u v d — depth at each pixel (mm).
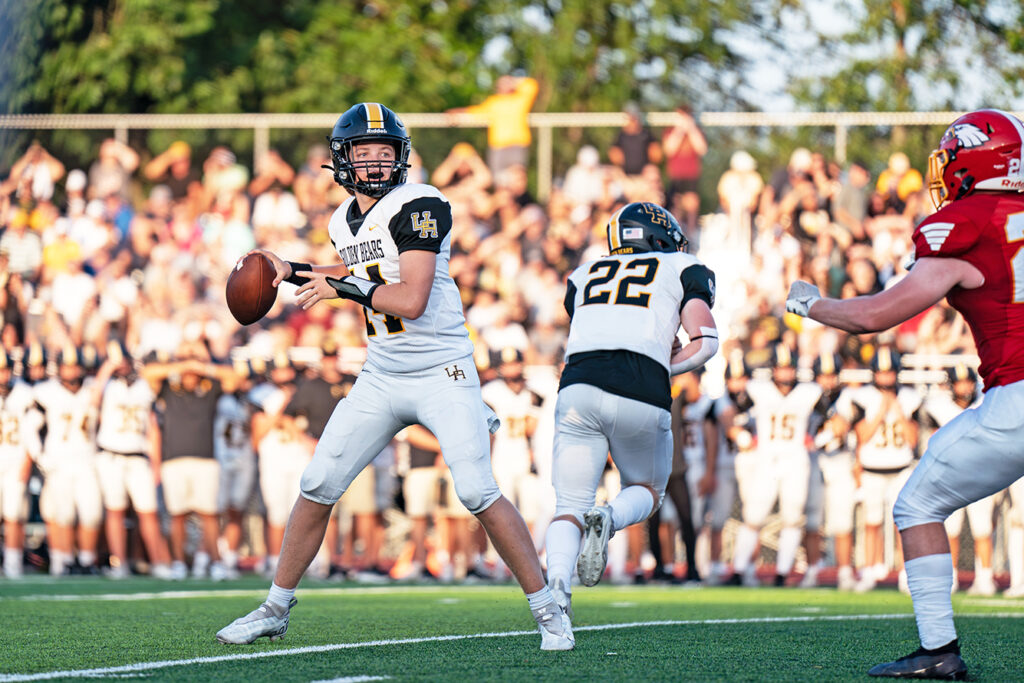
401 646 17250
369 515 36125
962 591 34625
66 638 18578
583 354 17344
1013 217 13750
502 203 43188
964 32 58750
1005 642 19016
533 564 16219
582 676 14258
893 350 35125
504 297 40875
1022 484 32875
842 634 19828
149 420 35938
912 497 14406
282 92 66000
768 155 48156
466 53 72250
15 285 39031
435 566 36719
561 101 72250
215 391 35812
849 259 40312
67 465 35656
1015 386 13672
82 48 59750
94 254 41906
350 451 16219
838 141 42344
